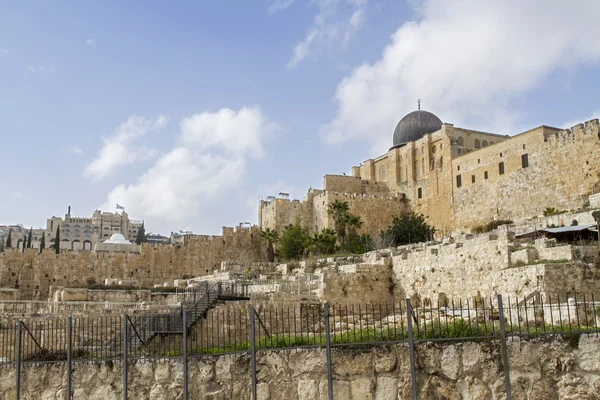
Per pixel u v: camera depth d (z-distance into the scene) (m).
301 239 102.19
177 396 25.36
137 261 98.44
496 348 21.23
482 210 94.50
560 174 81.44
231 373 24.39
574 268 39.47
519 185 87.81
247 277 72.25
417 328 23.02
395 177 116.25
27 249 92.00
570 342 20.61
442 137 105.62
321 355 22.95
